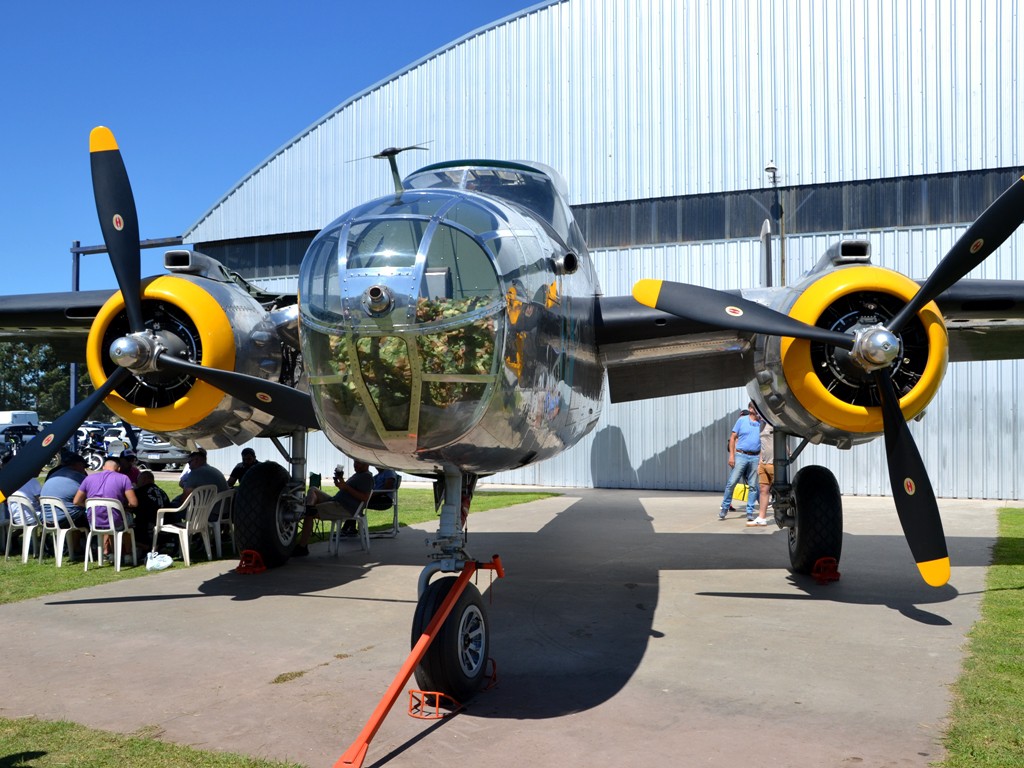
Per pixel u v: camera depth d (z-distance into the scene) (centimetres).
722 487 1512
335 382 418
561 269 495
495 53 1678
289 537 800
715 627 556
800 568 724
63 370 5656
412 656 383
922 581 701
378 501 992
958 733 362
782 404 606
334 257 426
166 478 1944
